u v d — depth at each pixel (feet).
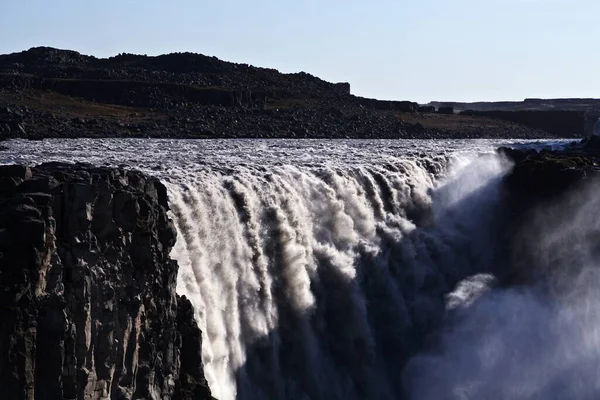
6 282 149.79
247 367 234.38
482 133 603.67
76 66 623.36
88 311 160.25
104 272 163.94
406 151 381.19
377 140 511.81
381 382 270.05
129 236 170.40
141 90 539.70
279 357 245.65
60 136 397.39
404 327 284.00
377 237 290.97
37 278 152.76
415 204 312.91
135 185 189.88
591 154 365.40
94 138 402.72
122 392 166.09
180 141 410.11
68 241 161.07
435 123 626.23
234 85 615.98
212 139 444.55
